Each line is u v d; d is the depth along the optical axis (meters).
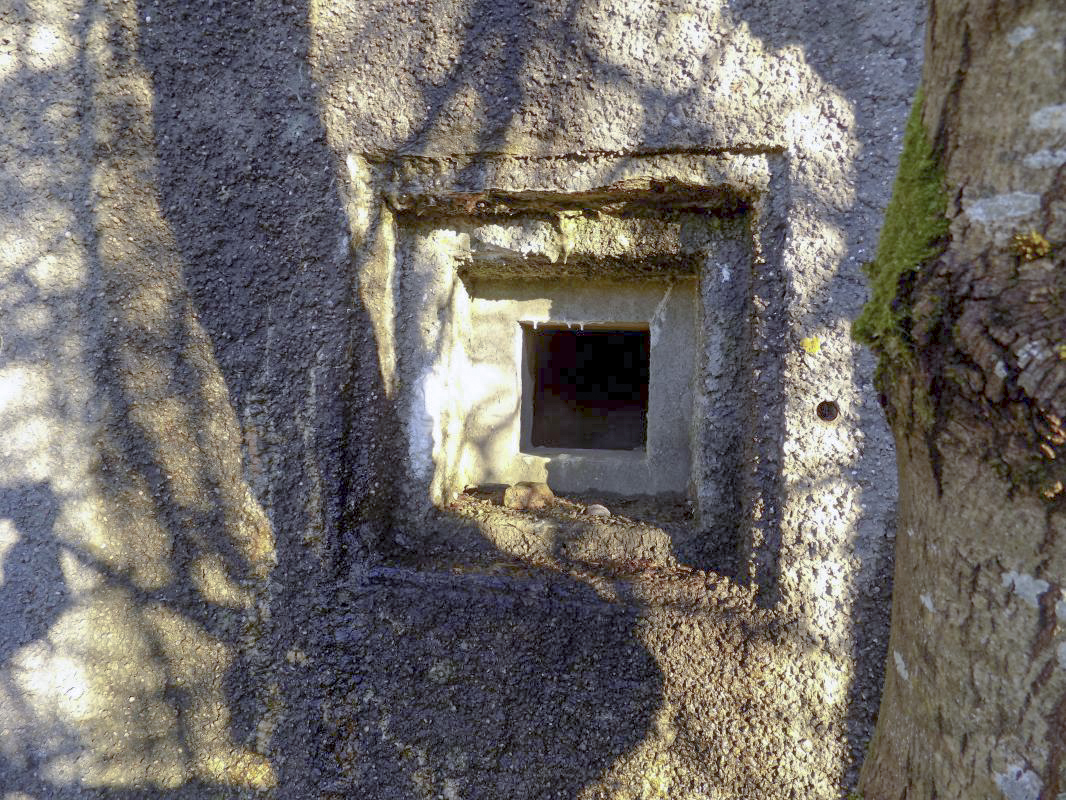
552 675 1.45
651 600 1.43
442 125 1.42
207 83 1.45
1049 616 0.68
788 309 1.35
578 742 1.45
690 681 1.41
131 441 1.52
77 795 1.54
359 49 1.42
